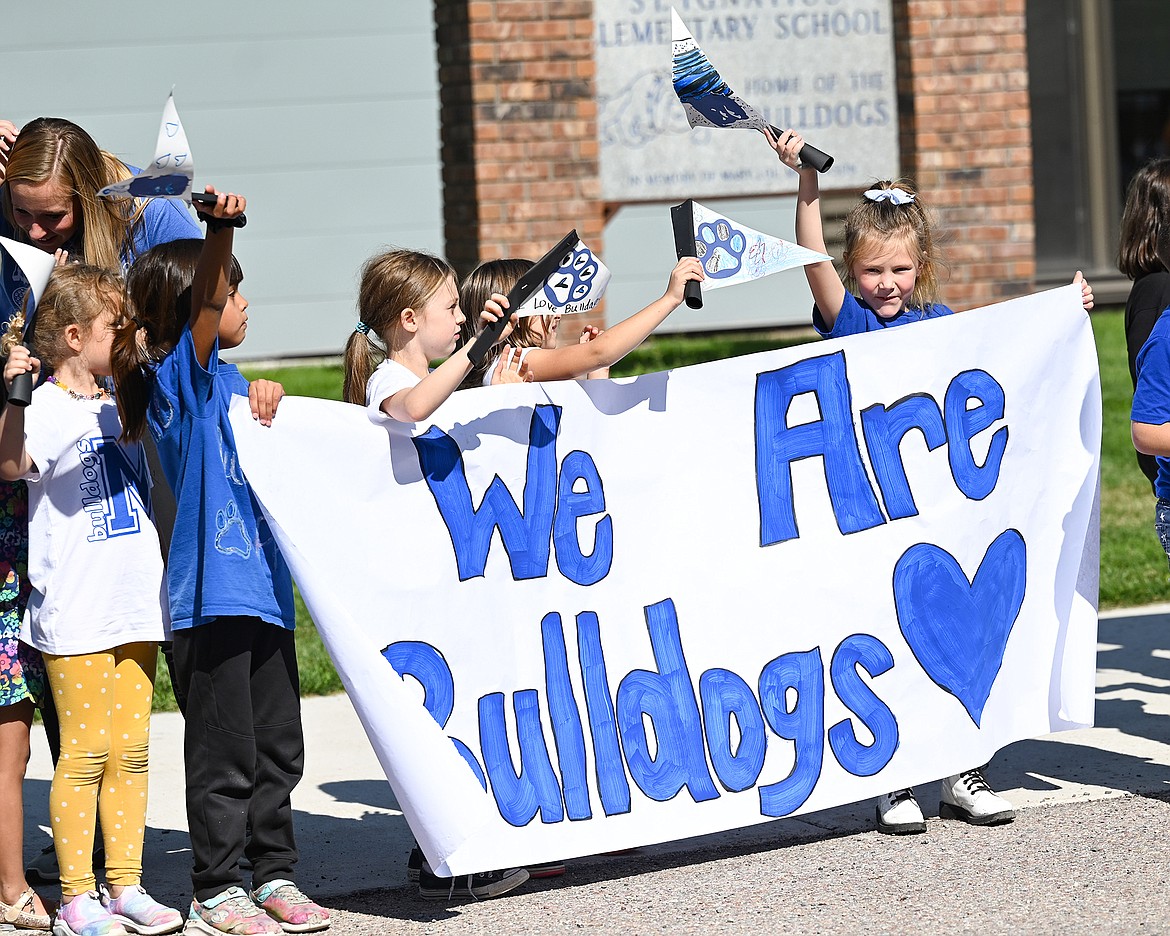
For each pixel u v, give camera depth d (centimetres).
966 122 1567
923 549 663
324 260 2022
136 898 566
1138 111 2269
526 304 591
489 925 569
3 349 563
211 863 557
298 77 1988
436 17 1548
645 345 1900
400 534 588
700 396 635
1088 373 696
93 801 568
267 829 574
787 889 592
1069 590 696
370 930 569
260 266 2008
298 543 571
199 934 557
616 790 610
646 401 628
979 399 677
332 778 768
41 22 1916
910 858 621
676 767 618
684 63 659
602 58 1527
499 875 608
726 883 604
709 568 632
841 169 1594
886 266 676
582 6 1498
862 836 654
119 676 573
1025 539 688
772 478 644
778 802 631
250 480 557
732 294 2102
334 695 910
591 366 610
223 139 1978
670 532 629
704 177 1560
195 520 553
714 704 627
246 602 545
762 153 1570
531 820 596
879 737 649
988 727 670
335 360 2012
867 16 1583
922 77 1557
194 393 555
